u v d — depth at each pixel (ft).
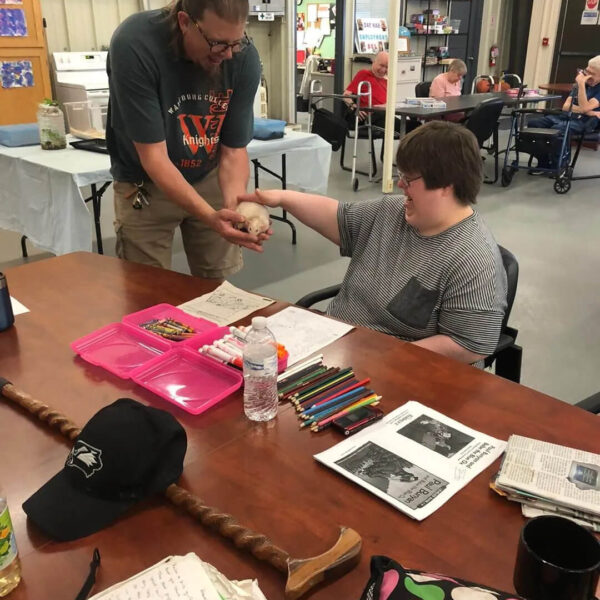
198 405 3.65
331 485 2.99
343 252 5.69
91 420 2.89
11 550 2.42
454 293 4.67
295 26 24.32
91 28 19.43
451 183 4.55
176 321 4.67
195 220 7.03
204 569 2.42
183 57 5.62
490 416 3.51
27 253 12.57
